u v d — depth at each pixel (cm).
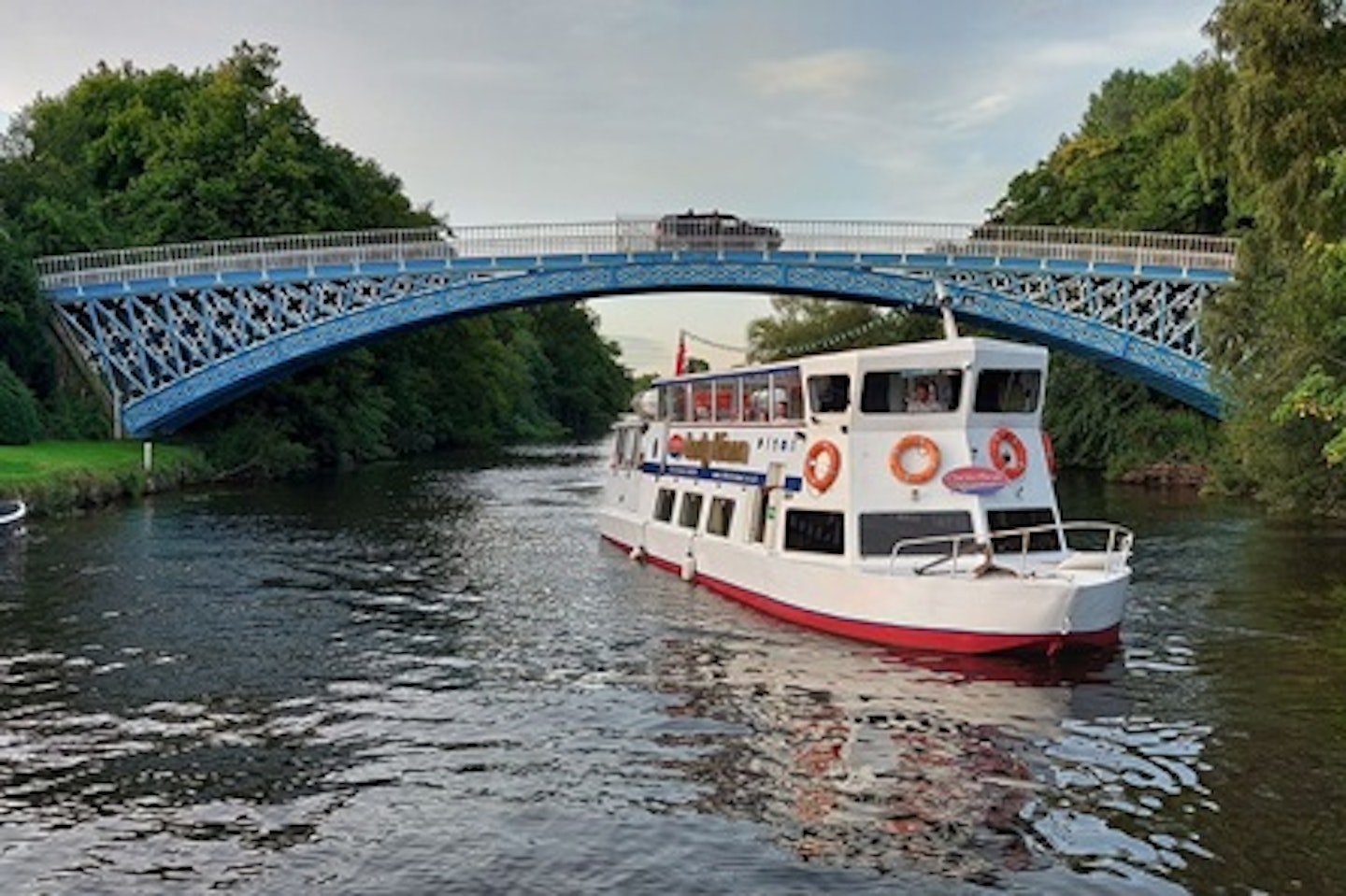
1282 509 3834
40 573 2602
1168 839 1135
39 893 1023
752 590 2219
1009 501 2006
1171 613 2191
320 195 6519
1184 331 5112
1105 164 7288
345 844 1130
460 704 1599
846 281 5291
